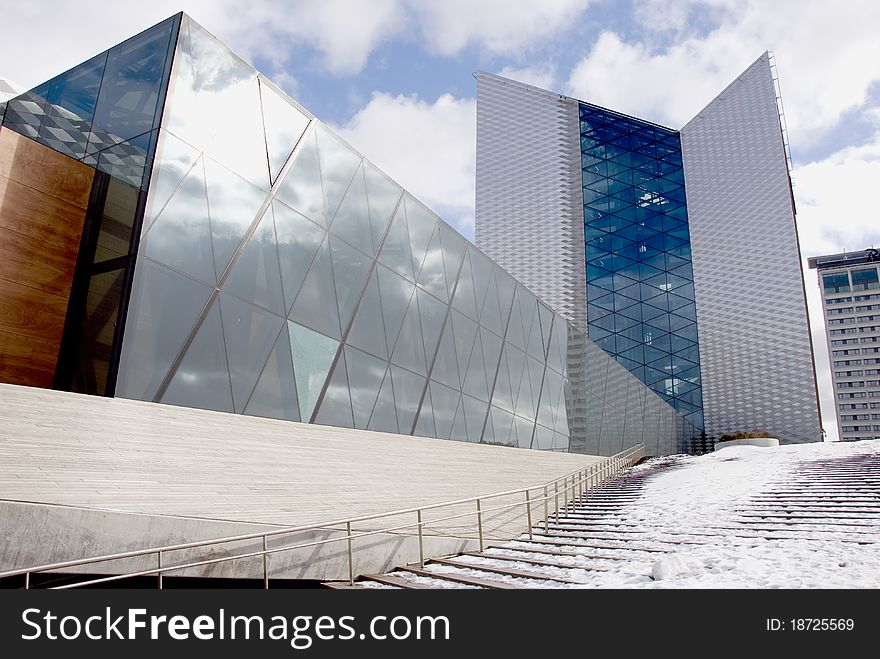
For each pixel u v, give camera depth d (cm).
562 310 5794
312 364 1288
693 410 5353
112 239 999
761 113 5803
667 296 5684
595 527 1170
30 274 968
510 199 6231
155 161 1006
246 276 1164
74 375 949
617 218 6012
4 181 960
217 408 1049
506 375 2138
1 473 664
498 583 734
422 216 1808
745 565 732
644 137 6294
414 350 1652
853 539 851
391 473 1298
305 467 1111
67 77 1230
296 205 1330
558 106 6475
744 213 5647
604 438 3055
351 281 1462
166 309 988
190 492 861
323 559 808
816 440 4853
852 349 12712
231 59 1212
